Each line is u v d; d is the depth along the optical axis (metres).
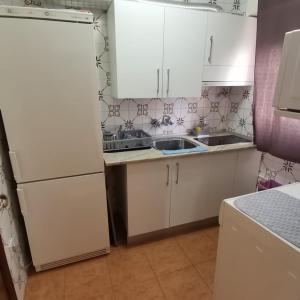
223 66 2.04
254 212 1.04
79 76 1.41
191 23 1.83
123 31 1.68
